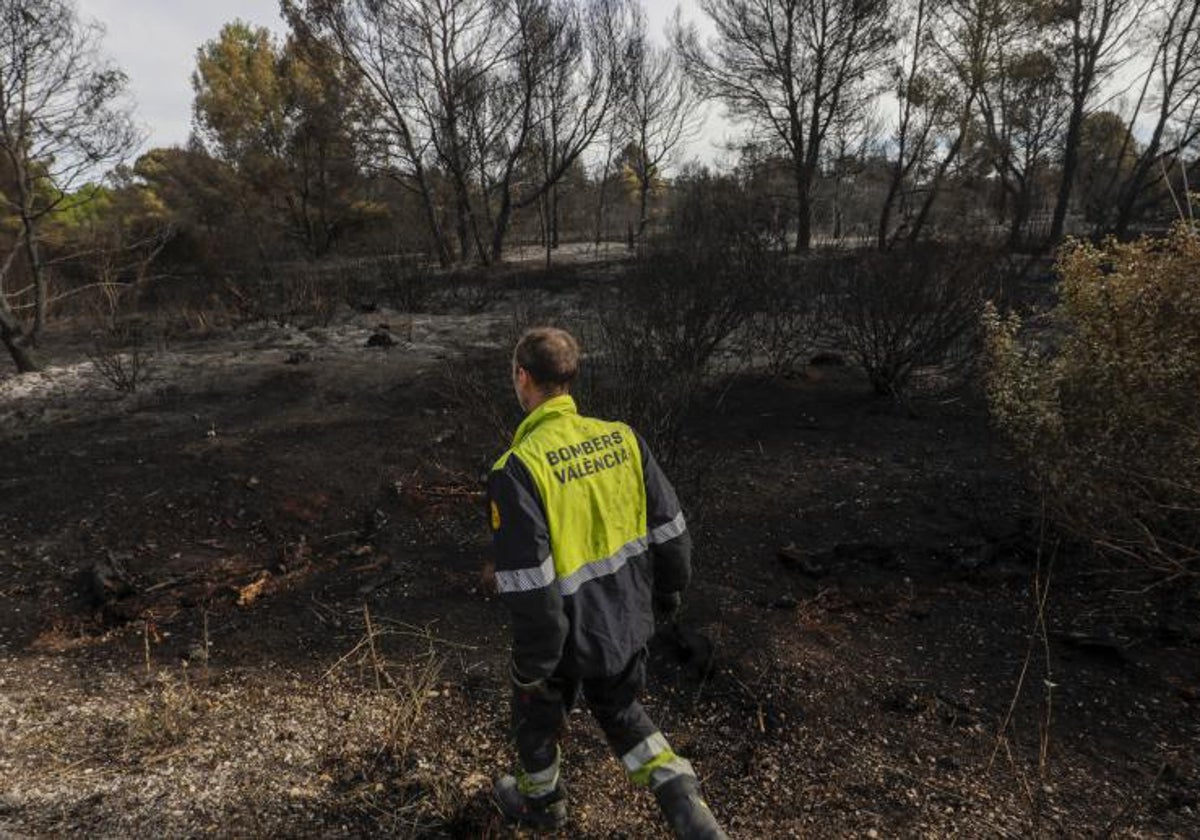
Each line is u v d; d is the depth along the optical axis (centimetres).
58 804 254
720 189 1375
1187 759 278
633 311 818
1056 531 446
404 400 802
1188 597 381
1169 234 393
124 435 702
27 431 724
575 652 208
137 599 435
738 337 947
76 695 337
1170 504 365
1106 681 328
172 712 314
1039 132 2536
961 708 312
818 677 334
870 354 806
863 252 879
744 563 451
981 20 2323
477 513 535
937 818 254
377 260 1825
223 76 3191
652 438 506
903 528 485
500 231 2784
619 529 213
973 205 2762
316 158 3142
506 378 842
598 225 4166
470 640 378
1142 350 373
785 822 255
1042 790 266
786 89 2753
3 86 935
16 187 1036
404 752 287
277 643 382
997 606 393
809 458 617
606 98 2734
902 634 371
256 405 795
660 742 224
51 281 1317
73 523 531
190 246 1858
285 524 532
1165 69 2052
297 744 294
